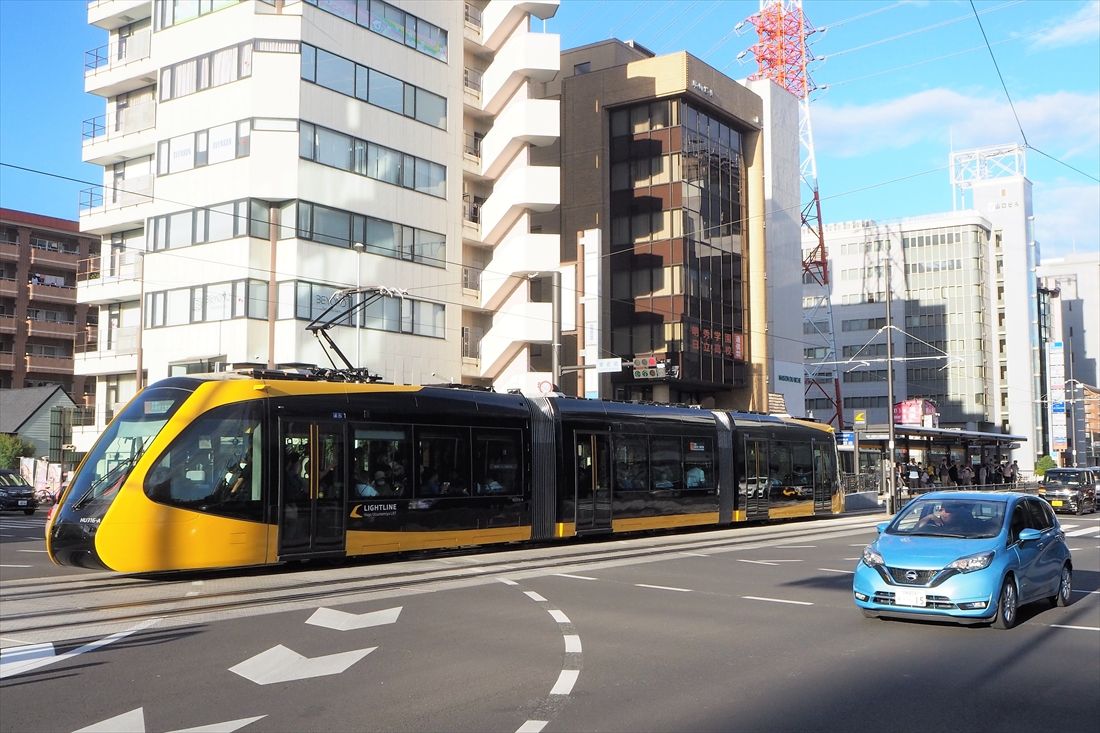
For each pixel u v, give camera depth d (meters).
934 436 53.06
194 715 6.86
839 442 46.53
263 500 15.63
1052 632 10.60
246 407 15.73
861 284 107.38
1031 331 104.38
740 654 9.19
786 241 57.34
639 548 20.78
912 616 10.59
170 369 35.94
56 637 9.91
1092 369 135.38
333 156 36.00
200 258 35.47
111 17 41.41
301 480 16.25
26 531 27.30
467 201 43.88
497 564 17.31
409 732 6.47
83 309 72.25
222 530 15.06
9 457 48.91
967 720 6.91
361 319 36.59
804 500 30.70
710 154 50.97
